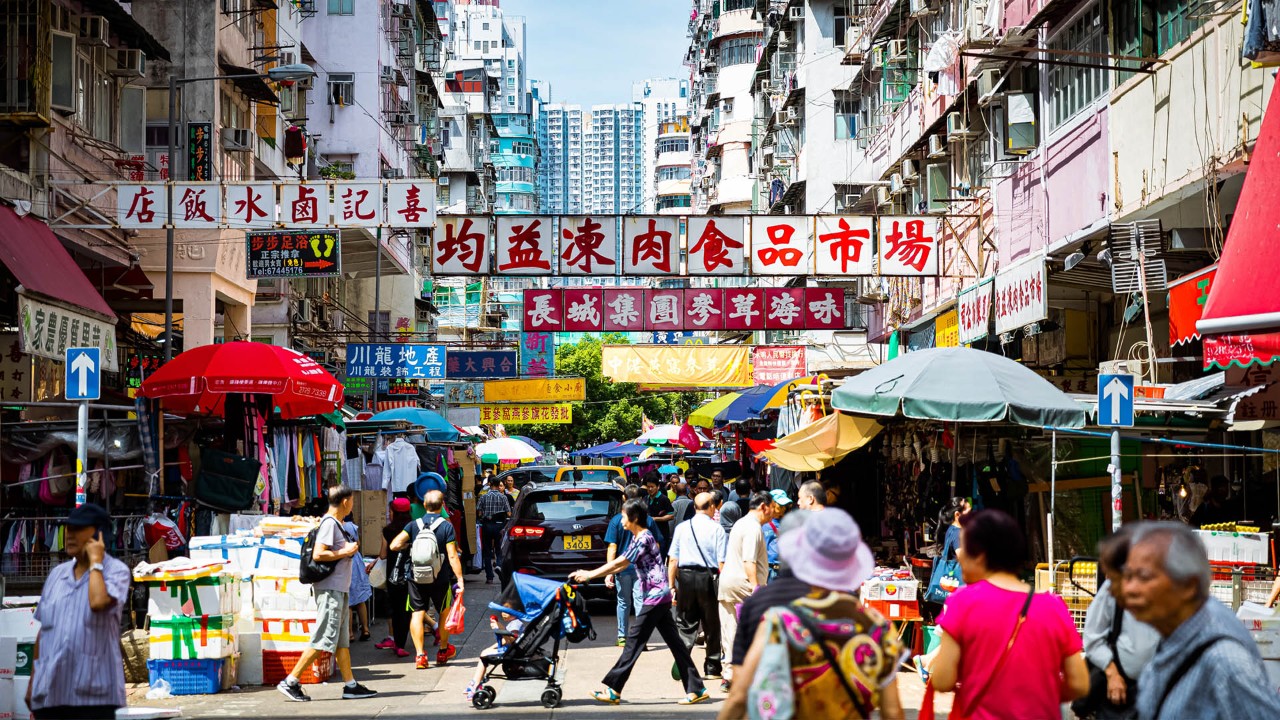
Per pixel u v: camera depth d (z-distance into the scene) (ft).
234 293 77.82
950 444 44.29
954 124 69.26
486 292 204.13
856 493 60.59
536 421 129.18
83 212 56.54
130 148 64.39
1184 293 35.96
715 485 65.46
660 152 351.46
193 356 42.52
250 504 43.93
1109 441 41.86
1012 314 53.62
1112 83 48.70
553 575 52.54
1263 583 27.86
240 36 82.94
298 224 51.21
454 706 31.96
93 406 39.81
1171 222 45.47
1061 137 55.01
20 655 27.48
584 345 223.51
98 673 21.48
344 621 33.47
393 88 150.61
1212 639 12.88
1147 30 45.73
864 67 111.45
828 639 14.02
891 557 52.75
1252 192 28.32
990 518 15.93
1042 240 57.57
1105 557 14.29
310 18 140.26
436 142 180.24
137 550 40.01
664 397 222.28
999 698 15.23
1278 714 12.58
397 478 63.52
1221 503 41.57
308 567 32.78
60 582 21.72
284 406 49.73
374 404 97.71
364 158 139.85
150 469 42.11
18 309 42.42
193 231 71.92
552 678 32.04
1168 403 33.83
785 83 154.10
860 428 47.24
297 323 97.14
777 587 15.61
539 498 53.78
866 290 98.99
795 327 69.51
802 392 53.93
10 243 44.60
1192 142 41.32
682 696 33.27
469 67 289.94
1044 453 42.39
